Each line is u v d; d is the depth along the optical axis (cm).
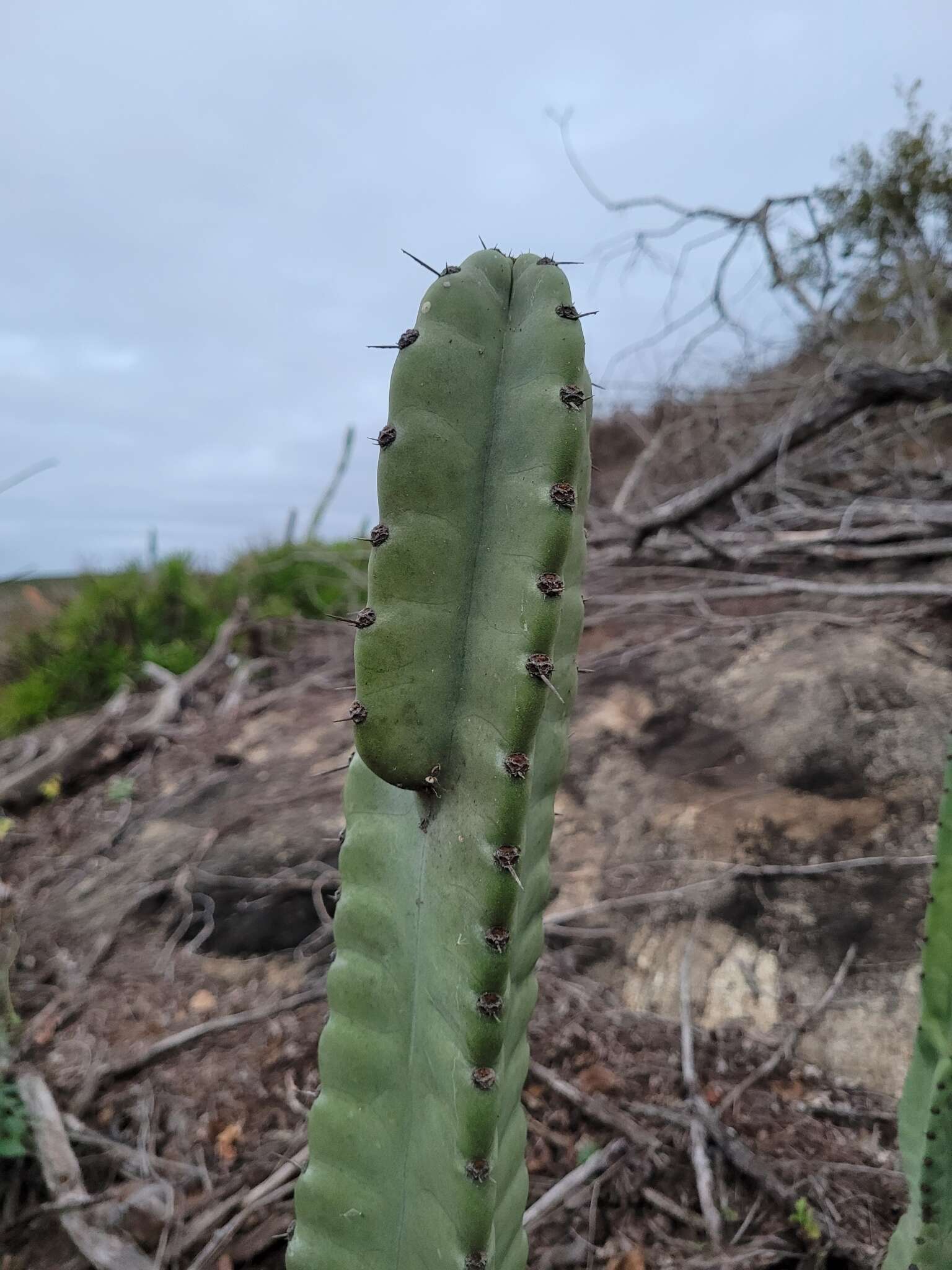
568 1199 189
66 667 573
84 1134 215
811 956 247
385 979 133
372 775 136
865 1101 211
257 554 682
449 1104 118
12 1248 192
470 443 113
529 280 119
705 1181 189
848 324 536
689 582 474
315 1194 138
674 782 317
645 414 655
